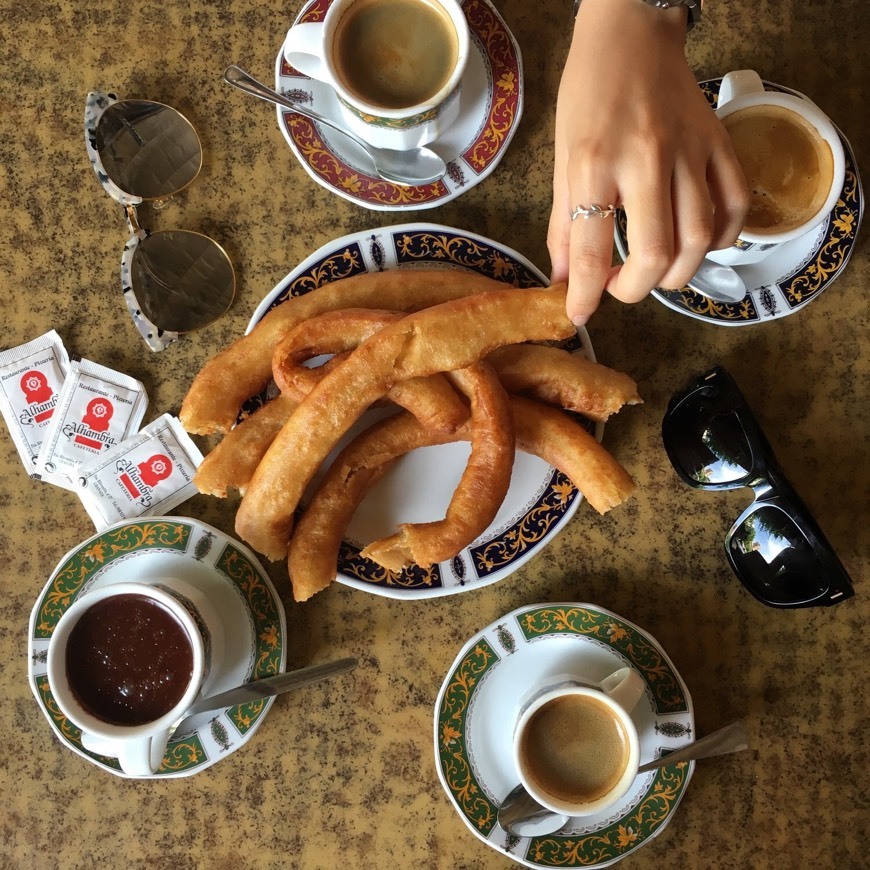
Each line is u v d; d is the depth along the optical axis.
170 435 0.98
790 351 0.97
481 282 0.90
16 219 0.98
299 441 0.84
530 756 0.92
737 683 0.98
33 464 0.97
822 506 0.98
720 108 0.85
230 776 0.98
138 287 0.96
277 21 0.96
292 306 0.90
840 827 0.97
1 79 0.97
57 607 0.92
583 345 0.93
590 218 0.67
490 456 0.85
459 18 0.85
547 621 0.93
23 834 0.98
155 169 0.96
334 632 0.98
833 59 0.96
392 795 0.98
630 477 0.91
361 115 0.86
